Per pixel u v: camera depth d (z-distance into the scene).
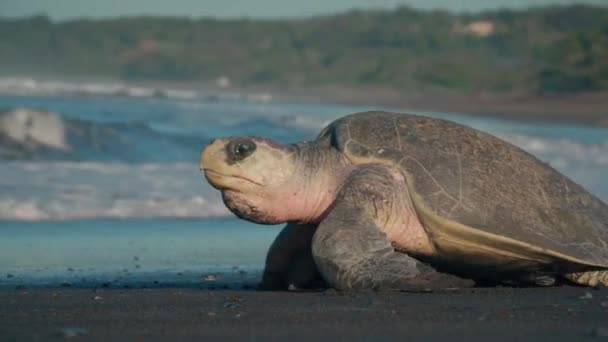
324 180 9.27
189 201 17.88
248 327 6.42
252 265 12.28
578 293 8.70
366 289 8.36
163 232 15.16
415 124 9.70
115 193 18.11
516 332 6.11
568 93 119.44
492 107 90.00
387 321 6.66
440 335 6.00
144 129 28.27
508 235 8.91
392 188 9.06
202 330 6.30
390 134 9.48
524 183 9.53
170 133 29.89
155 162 24.03
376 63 175.00
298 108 65.31
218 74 179.25
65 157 24.28
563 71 144.38
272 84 170.12
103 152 25.41
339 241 8.44
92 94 81.56
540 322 6.57
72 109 42.19
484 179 9.31
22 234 14.34
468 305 7.57
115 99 69.06
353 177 9.12
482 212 9.02
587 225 9.51
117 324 6.62
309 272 9.51
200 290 9.13
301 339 5.88
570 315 6.95
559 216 9.40
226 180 8.91
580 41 171.12
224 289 9.75
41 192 17.62
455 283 8.70
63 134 25.86
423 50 197.38
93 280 10.64
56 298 8.27
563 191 9.76
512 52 195.00
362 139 9.41
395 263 8.43
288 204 9.17
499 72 159.12
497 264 9.26
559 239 9.15
